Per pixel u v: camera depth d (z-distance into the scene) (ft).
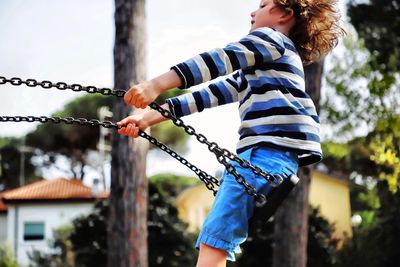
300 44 9.64
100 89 8.67
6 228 123.95
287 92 8.82
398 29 61.46
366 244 76.95
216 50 8.52
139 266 41.24
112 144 42.06
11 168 139.74
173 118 8.54
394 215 74.08
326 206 95.81
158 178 122.42
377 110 50.08
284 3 9.38
